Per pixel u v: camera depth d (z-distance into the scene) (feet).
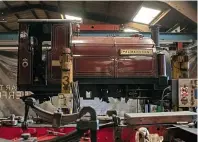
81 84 22.00
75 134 6.08
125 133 11.05
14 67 30.09
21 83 21.40
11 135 13.44
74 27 23.35
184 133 11.00
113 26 30.94
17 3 37.78
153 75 21.98
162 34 30.89
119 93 22.67
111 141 12.18
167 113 11.39
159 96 22.63
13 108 29.55
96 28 30.83
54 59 21.47
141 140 9.00
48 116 8.97
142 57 22.11
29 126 13.21
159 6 31.01
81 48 21.94
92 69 21.81
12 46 29.99
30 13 43.06
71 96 15.65
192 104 16.11
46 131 12.92
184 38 30.71
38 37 22.91
